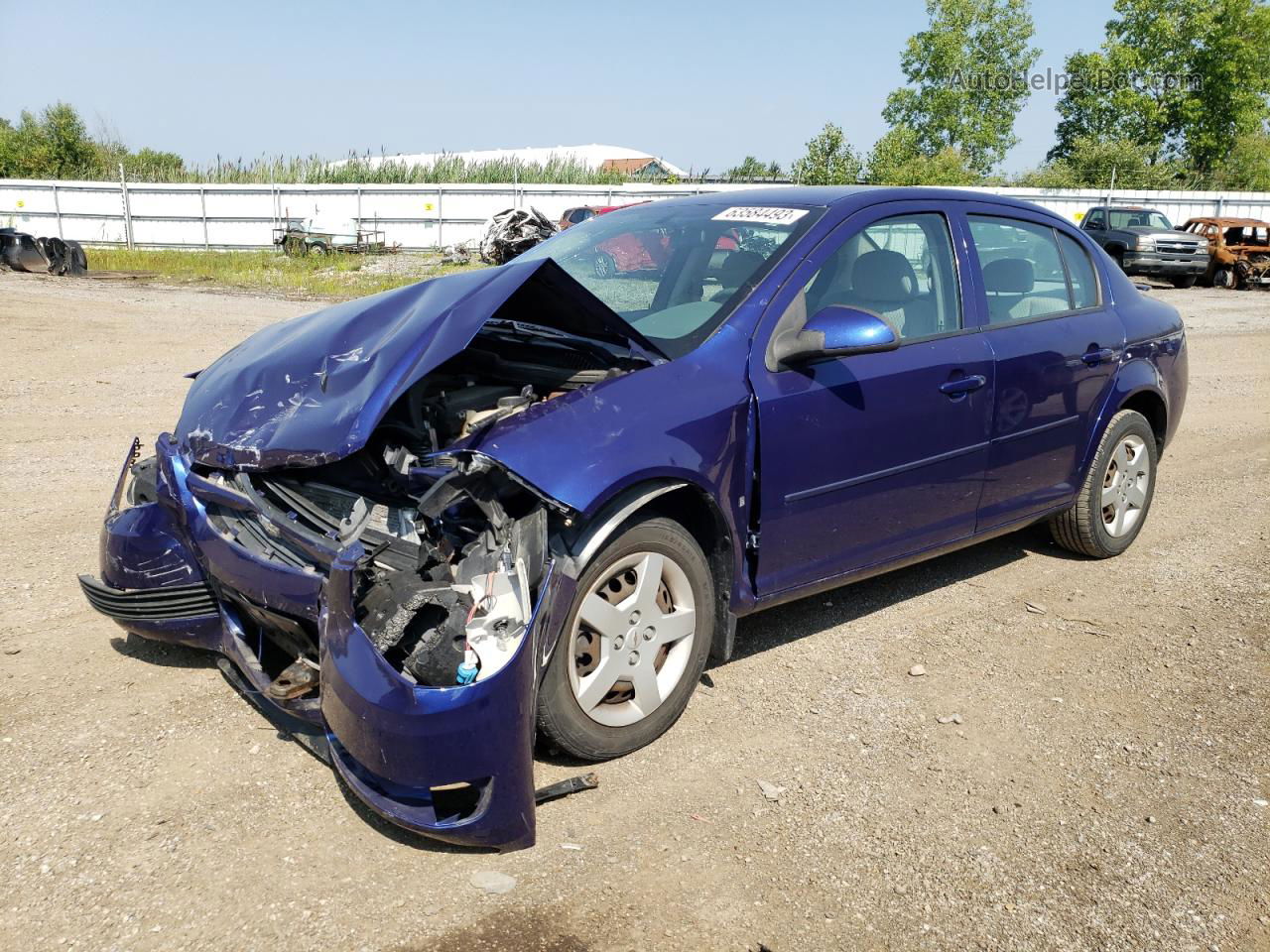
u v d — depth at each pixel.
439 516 2.66
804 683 3.74
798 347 3.37
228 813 2.78
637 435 2.96
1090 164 40.94
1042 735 3.43
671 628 3.19
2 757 3.00
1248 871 2.73
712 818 2.87
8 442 6.78
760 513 3.38
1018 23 45.91
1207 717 3.59
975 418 4.07
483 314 2.92
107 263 25.80
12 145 52.75
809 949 2.37
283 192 32.47
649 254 3.94
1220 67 45.06
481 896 2.49
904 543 3.98
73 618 4.01
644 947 2.35
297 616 2.86
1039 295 4.58
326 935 2.33
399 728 2.46
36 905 2.39
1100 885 2.65
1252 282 24.23
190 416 3.37
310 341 3.38
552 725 2.91
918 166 34.72
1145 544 5.50
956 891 2.61
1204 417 9.01
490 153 47.47
